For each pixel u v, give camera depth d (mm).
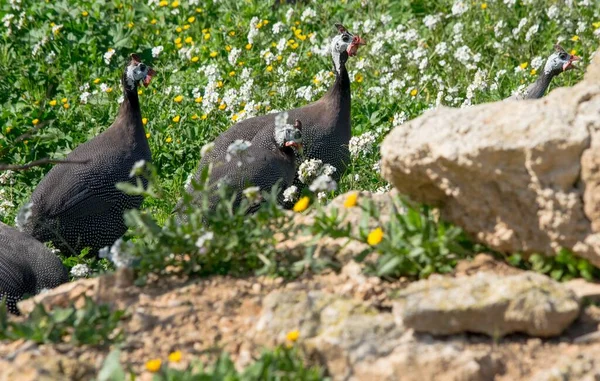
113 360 5898
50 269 10000
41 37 17234
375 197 7691
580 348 5883
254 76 15938
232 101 15055
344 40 12758
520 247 6480
